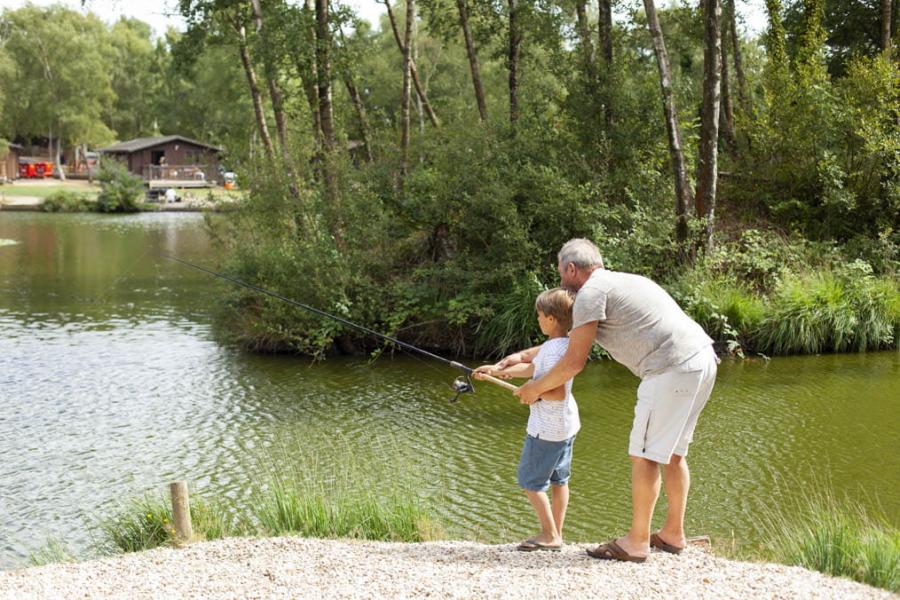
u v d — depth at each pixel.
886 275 16.19
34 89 68.62
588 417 10.98
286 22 16.73
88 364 14.04
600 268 4.89
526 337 14.65
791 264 16.39
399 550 5.24
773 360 14.27
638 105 17.59
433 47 47.53
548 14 18.98
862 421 10.66
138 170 62.34
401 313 15.02
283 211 16.89
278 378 13.24
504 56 20.83
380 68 41.28
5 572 5.06
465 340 15.24
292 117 18.56
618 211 15.91
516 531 7.28
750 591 4.24
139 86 86.38
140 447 9.81
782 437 10.00
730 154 21.02
